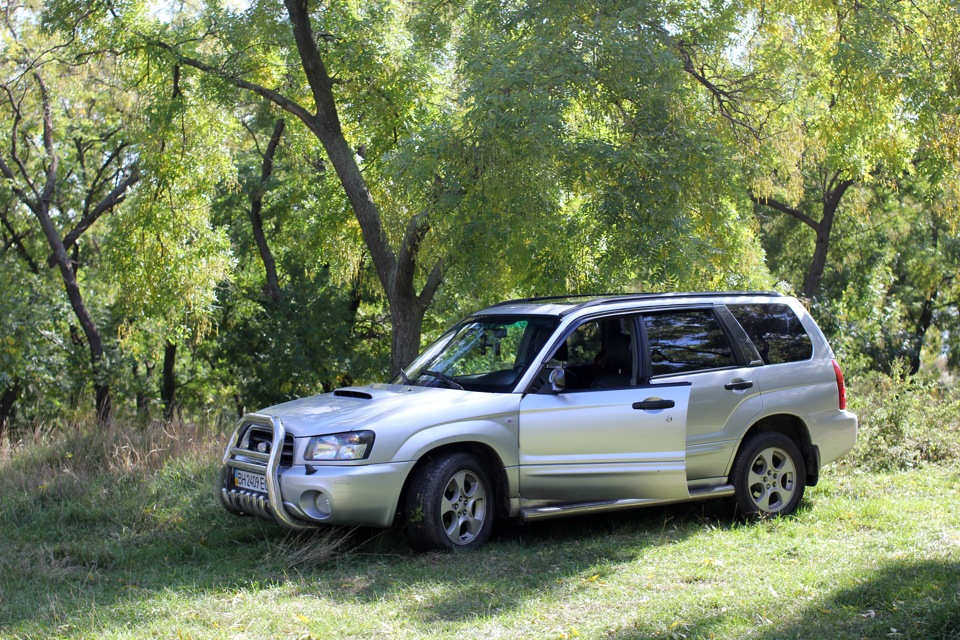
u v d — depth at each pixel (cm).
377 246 1260
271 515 636
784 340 779
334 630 484
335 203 1727
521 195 920
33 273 2461
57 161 2405
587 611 508
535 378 681
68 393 2583
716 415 722
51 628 498
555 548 657
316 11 1403
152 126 1402
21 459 920
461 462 645
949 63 1250
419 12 1467
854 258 2906
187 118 1446
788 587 532
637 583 560
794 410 759
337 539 664
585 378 705
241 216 2633
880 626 448
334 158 1286
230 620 506
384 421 628
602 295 777
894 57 1230
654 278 938
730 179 1030
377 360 2564
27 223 2648
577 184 967
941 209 1582
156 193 1507
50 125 2283
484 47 1015
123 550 673
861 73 1237
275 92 1399
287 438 643
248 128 2205
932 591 496
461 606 523
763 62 1374
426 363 750
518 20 1043
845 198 2725
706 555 625
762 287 1422
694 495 711
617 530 714
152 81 1439
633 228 934
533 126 891
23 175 2367
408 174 973
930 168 1358
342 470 611
